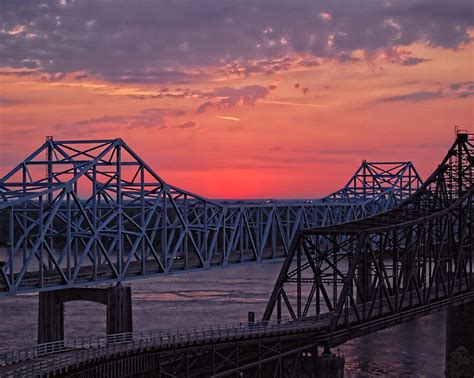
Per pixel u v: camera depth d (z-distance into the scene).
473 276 150.88
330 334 104.81
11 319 167.62
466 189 156.75
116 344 93.12
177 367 96.19
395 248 122.19
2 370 86.81
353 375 130.12
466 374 128.88
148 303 189.00
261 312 175.38
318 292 109.56
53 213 128.38
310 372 103.50
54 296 144.12
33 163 144.00
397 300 120.38
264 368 100.62
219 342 97.31
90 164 140.38
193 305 185.75
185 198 162.00
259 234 183.12
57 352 96.81
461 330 140.12
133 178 152.12
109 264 142.75
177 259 171.38
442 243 134.38
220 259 172.38
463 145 156.38
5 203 119.19
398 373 131.88
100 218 146.75
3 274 120.38
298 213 194.62
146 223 151.62
